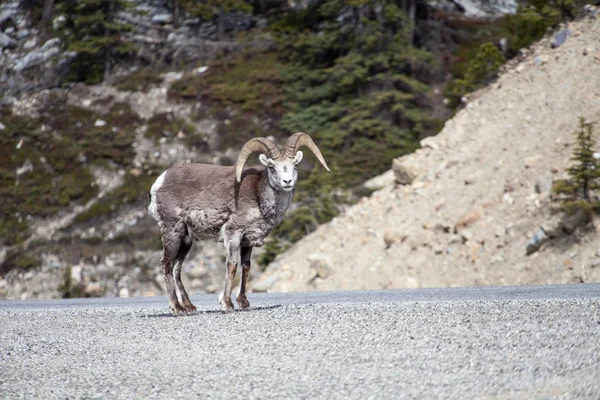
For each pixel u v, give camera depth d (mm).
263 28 197625
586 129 82125
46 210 146125
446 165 89750
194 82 177750
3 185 153750
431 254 79688
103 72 189625
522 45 139125
